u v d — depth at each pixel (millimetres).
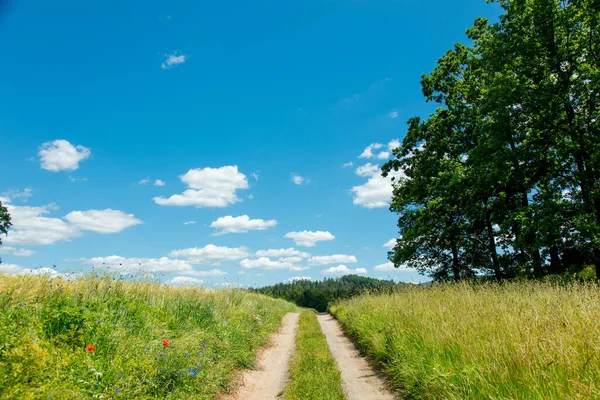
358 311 15492
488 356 5113
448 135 24938
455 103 23938
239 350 9344
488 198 21688
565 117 18094
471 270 25719
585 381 3809
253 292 25094
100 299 7812
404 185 28641
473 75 22891
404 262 27875
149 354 6207
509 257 22609
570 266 18344
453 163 23672
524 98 17734
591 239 15758
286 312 28719
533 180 19562
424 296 11688
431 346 6715
